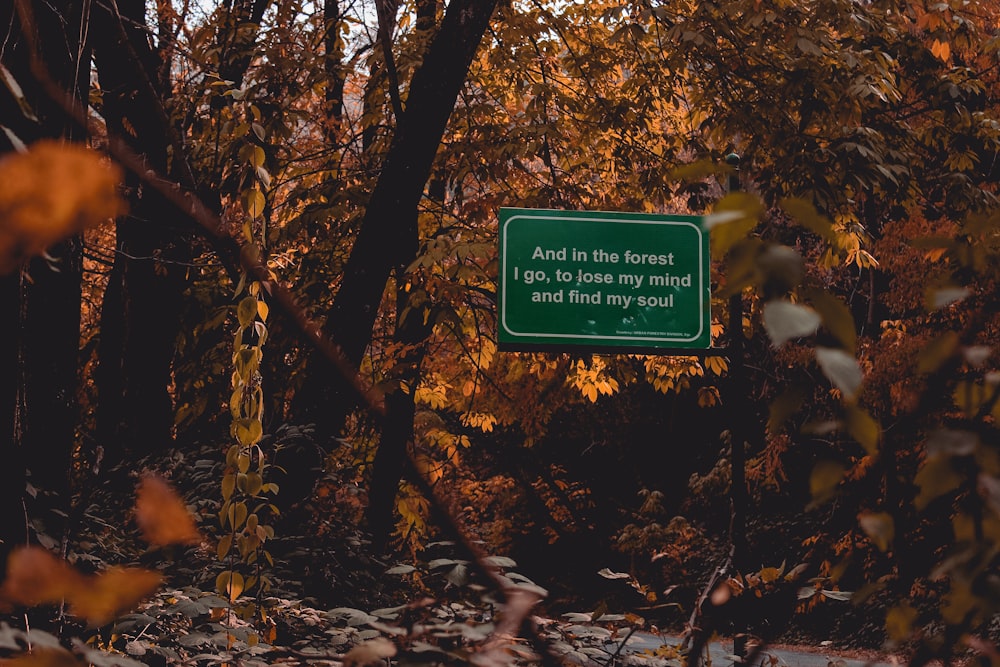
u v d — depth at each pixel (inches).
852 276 691.4
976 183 445.7
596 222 301.9
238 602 124.5
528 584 70.8
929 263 514.6
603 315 299.6
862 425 26.9
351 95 494.0
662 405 1010.1
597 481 919.0
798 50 383.6
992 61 423.5
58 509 134.5
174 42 219.9
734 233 25.2
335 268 391.5
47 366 146.6
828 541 41.2
